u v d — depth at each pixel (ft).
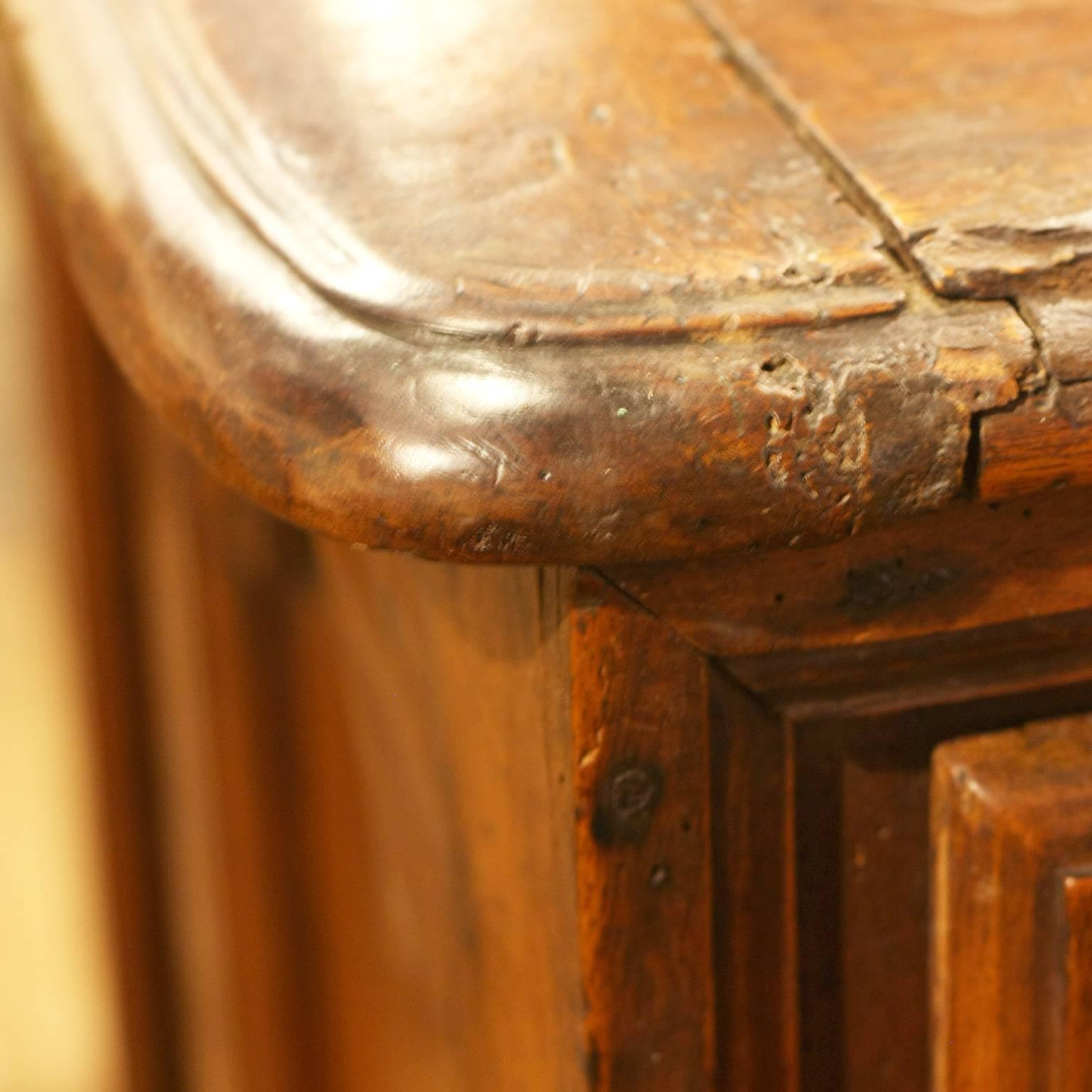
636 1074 2.01
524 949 2.07
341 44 2.08
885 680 1.96
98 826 3.25
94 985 4.75
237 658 2.62
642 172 1.95
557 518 1.82
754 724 1.96
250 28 2.11
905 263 1.88
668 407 1.82
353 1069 2.71
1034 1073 1.99
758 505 1.83
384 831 2.37
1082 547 1.94
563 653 1.90
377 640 2.24
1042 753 1.96
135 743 3.15
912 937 2.04
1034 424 1.85
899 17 2.11
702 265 1.87
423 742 2.18
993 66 2.05
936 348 1.84
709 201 1.92
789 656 1.94
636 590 1.90
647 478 1.82
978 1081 2.00
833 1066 2.06
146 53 2.13
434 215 1.91
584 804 1.93
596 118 2.00
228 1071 3.14
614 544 1.83
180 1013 3.45
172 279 1.94
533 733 1.97
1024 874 1.94
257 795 2.68
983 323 1.86
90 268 2.03
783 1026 2.04
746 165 1.96
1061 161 1.94
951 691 1.97
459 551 1.83
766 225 1.90
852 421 1.83
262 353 1.88
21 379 4.79
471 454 1.82
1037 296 1.86
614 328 1.83
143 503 2.83
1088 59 2.06
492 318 1.84
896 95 2.02
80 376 2.81
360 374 1.85
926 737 1.99
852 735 1.98
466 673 2.05
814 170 1.95
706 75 2.05
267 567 2.51
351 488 1.84
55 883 4.92
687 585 1.90
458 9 2.11
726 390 1.82
